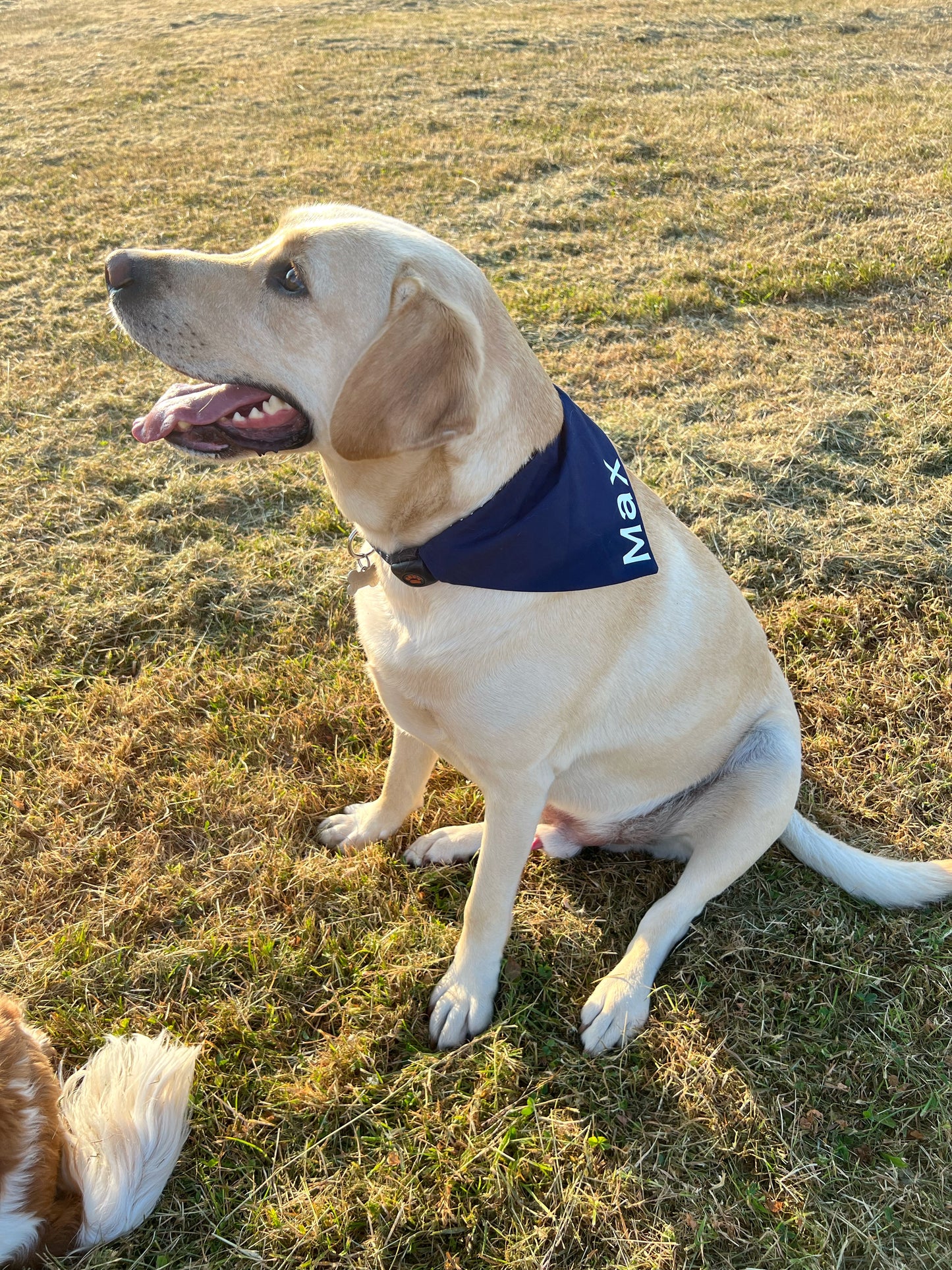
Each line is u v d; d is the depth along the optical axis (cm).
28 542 135
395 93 375
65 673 117
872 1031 85
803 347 182
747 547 133
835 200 245
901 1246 73
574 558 76
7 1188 66
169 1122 72
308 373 74
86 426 162
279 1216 73
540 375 79
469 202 258
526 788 82
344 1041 83
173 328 75
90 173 295
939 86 356
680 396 169
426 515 75
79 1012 84
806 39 445
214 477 149
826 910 93
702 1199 75
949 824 102
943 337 182
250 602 127
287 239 73
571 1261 72
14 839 98
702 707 91
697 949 91
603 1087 81
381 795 102
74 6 716
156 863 97
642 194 261
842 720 112
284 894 95
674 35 462
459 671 78
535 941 92
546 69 403
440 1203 74
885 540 133
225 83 411
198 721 112
